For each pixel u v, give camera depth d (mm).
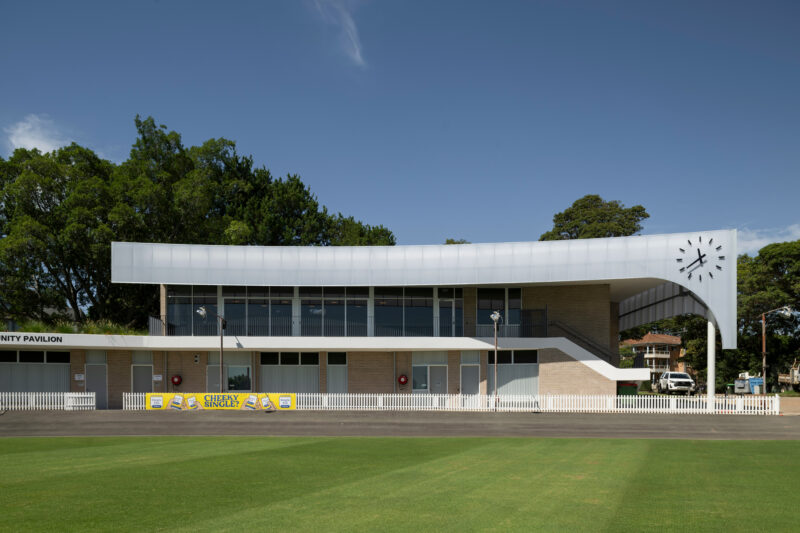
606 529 8562
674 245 30375
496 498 10531
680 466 14766
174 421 24594
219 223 48344
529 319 35188
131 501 10148
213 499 10328
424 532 8281
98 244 37156
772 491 11555
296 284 33156
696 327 56781
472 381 33875
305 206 54812
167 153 46250
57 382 32688
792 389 55188
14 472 13320
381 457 16062
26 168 39625
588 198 65875
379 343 32406
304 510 9516
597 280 31562
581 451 17656
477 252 32469
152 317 33469
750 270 52219
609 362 34781
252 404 28328
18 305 39062
